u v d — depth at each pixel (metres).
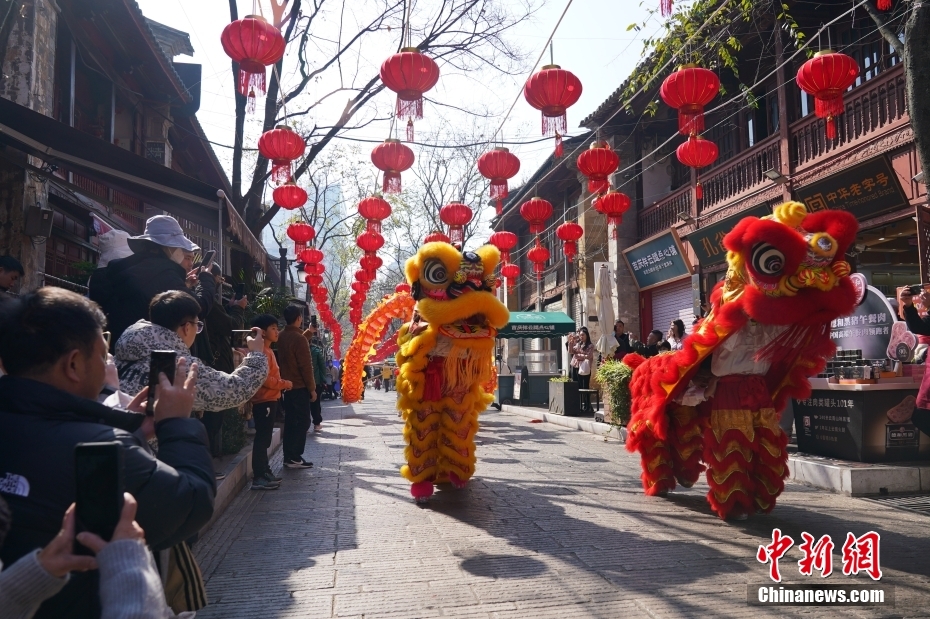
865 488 6.15
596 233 20.34
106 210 12.45
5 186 8.45
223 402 2.95
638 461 8.39
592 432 11.51
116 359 3.21
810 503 5.87
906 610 3.50
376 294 43.16
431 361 6.24
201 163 19.72
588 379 14.56
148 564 1.52
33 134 6.88
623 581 3.94
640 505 5.93
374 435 11.40
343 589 3.84
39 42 8.87
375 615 3.47
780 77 12.36
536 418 14.33
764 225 4.68
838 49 11.62
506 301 30.89
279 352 7.93
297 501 6.16
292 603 3.64
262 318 6.74
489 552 4.54
